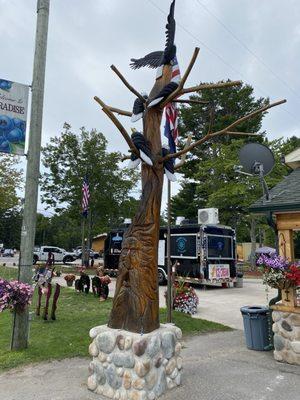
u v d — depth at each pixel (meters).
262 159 6.45
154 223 4.50
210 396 4.15
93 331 4.42
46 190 23.78
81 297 11.59
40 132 6.29
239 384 4.54
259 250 19.69
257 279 20.64
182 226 15.16
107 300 11.01
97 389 4.27
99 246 45.78
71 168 23.44
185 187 32.28
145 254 4.39
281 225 6.00
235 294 13.52
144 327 4.20
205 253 14.45
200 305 10.88
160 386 4.14
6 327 7.51
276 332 5.55
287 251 5.90
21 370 5.04
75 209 23.77
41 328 7.33
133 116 4.88
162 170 4.75
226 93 29.27
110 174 23.69
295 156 7.37
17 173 22.25
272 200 6.12
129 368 4.01
